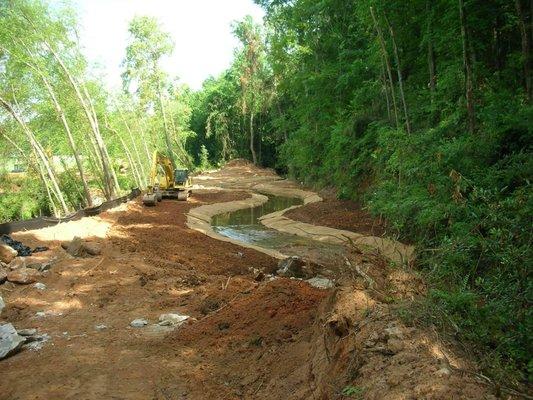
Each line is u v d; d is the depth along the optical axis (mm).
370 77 22359
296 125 39438
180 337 7328
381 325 3895
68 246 13016
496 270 4992
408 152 11484
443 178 9031
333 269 11680
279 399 4812
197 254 14047
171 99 46406
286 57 31078
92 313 8703
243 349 6523
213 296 9078
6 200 30375
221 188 39938
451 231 7672
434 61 15000
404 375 3188
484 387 2928
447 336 3693
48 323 8211
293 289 8078
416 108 16219
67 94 24672
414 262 5777
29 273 10438
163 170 28375
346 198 23844
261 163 57000
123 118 36062
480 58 13047
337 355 4164
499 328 3902
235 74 55156
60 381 6070
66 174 33156
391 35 15000
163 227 18594
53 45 22344
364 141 20453
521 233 4922
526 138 9141
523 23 9914
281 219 22375
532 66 10031
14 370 6434
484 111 10031
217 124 59062
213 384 5828
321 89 26812
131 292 9859
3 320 8336
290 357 5672
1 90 21906
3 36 20312
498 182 8336
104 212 20641
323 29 27031
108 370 6355
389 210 11281
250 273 12523
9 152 27250
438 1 13305
